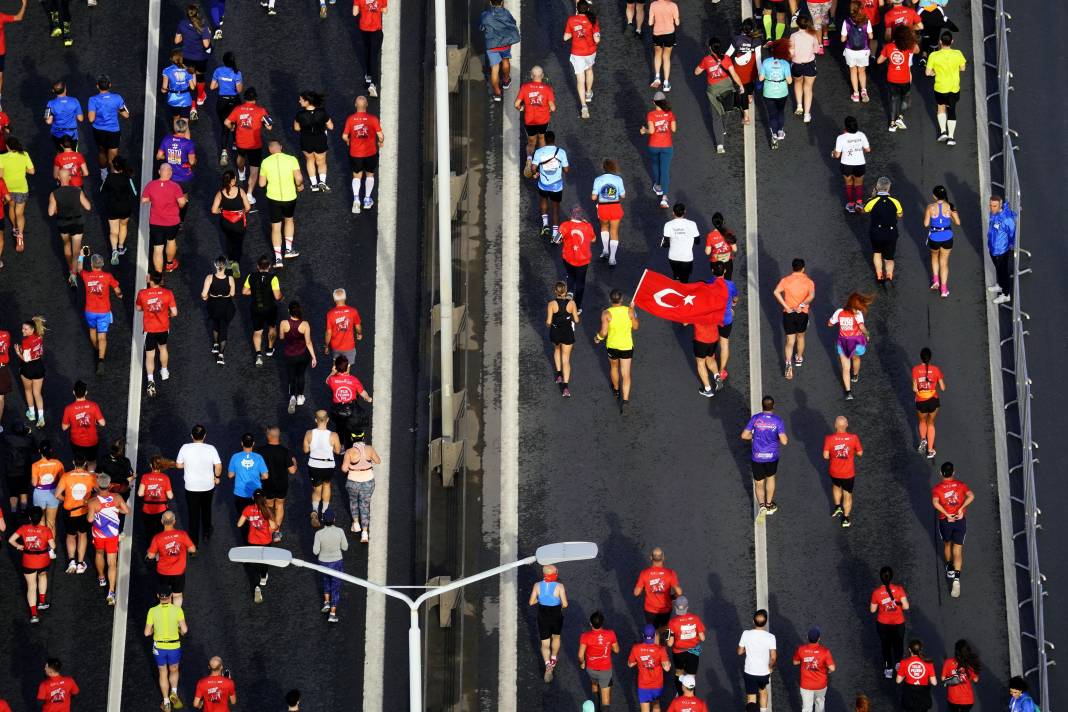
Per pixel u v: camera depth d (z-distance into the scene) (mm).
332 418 108375
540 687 100625
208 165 119062
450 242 104375
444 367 103562
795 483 107500
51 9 124562
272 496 102625
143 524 105375
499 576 104125
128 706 99875
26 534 100438
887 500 106938
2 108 122188
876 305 113688
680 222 110250
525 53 124500
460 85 122625
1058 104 123125
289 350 106562
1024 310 114625
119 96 116625
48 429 108812
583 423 109250
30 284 114438
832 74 123625
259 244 115875
